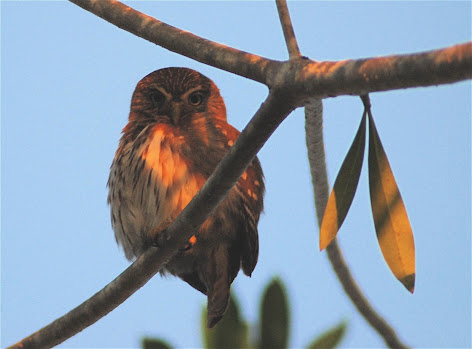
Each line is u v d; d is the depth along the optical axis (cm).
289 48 682
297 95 655
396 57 580
